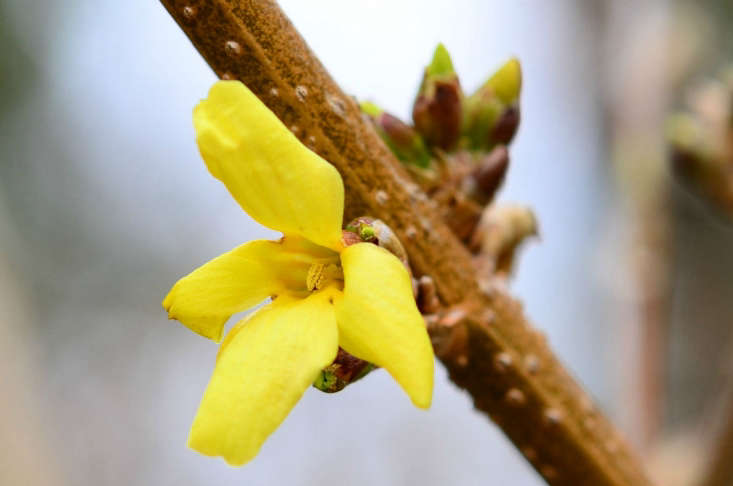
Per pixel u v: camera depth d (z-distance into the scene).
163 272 0.55
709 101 0.25
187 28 0.16
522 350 0.17
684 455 0.22
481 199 0.18
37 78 0.53
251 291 0.15
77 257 0.54
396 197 0.17
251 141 0.15
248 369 0.14
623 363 0.24
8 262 0.31
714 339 0.41
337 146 0.16
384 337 0.14
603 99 0.35
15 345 0.26
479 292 0.17
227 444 0.14
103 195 0.55
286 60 0.16
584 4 0.42
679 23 0.28
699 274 0.42
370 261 0.15
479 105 0.18
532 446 0.18
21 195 0.53
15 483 0.22
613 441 0.18
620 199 0.26
